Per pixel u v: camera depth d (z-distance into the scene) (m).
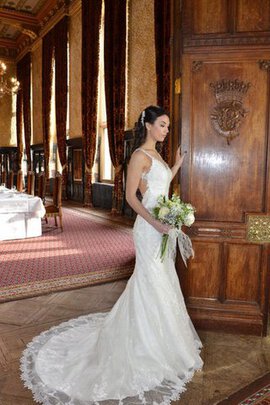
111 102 9.30
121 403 2.07
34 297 3.79
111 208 10.54
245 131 2.91
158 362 2.30
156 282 2.37
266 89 2.84
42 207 6.83
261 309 3.01
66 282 4.25
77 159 12.50
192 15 2.86
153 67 8.07
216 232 3.04
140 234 2.40
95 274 4.57
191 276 3.11
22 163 17.44
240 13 2.79
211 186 3.01
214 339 2.94
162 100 7.12
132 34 8.72
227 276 3.06
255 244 3.00
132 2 8.63
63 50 12.33
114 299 3.75
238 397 2.18
